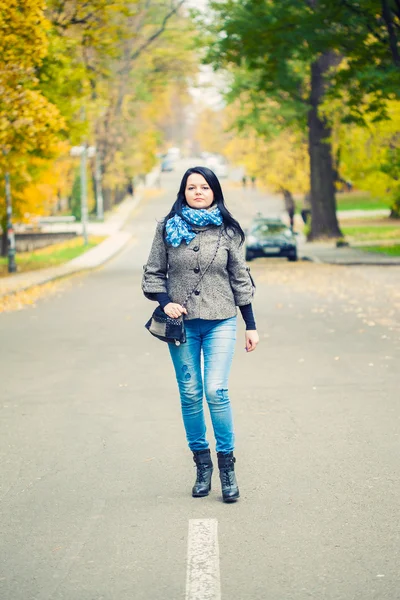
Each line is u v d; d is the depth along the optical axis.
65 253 70.06
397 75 36.69
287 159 91.62
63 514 8.65
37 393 15.09
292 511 8.55
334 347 19.53
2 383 16.14
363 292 32.22
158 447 11.25
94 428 12.41
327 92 40.88
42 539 7.93
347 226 91.88
